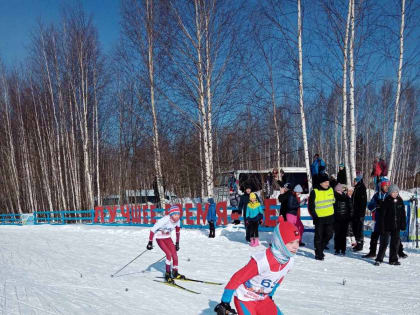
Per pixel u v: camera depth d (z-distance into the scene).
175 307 5.40
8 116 29.67
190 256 9.88
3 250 11.72
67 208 27.67
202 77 16.86
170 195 21.05
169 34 17.02
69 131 27.75
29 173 28.62
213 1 16.89
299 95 14.48
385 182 8.59
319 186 9.02
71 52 26.42
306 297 6.00
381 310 5.30
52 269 8.35
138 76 20.41
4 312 4.86
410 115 32.22
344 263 8.48
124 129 25.11
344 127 14.33
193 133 19.25
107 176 29.48
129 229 16.88
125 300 5.73
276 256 3.12
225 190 19.45
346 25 13.53
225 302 3.14
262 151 23.91
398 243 8.12
